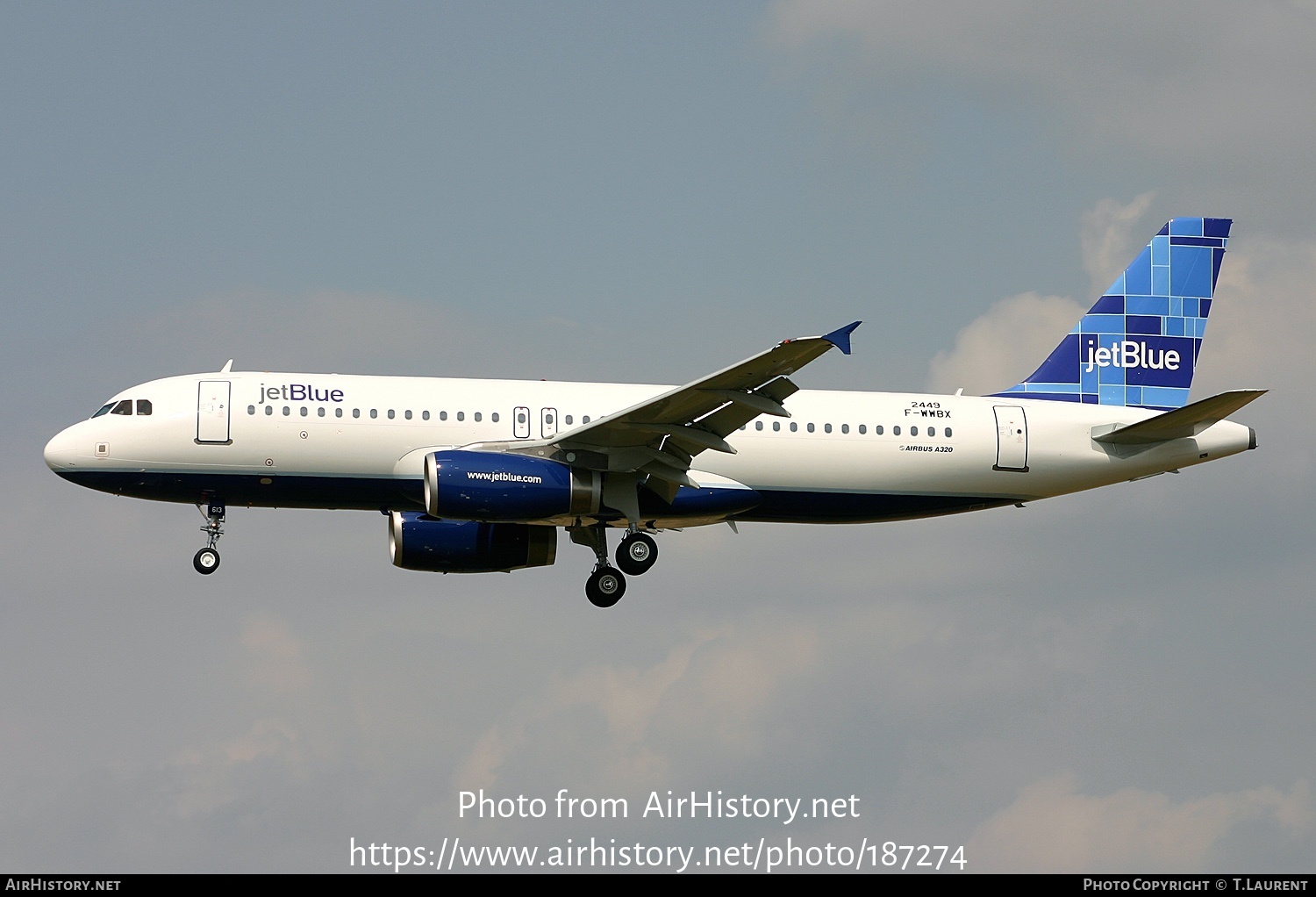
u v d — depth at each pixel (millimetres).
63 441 115000
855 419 124812
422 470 116188
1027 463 127562
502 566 126000
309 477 116062
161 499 117062
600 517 116750
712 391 107062
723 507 121625
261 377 117500
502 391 119500
